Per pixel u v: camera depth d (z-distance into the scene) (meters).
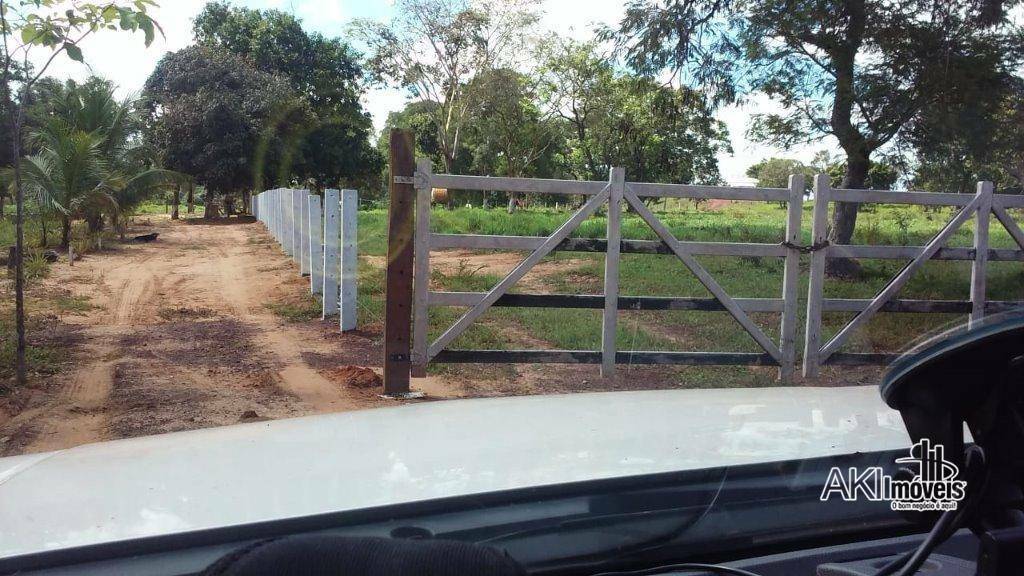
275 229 18.98
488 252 17.11
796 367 7.51
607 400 2.71
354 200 9.45
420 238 6.59
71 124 21.66
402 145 6.42
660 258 15.13
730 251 7.05
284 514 1.58
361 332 9.66
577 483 1.73
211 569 1.06
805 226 17.06
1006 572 1.29
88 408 6.36
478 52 27.81
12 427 5.81
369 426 2.35
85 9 5.73
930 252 7.34
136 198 21.69
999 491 1.35
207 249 19.19
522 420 2.39
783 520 1.80
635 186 6.84
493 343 8.55
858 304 7.26
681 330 9.26
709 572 1.63
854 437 2.14
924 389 1.38
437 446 2.08
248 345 8.92
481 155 36.56
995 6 11.35
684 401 2.65
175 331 9.75
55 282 13.94
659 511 1.76
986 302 7.44
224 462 1.96
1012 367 1.27
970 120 11.89
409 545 1.09
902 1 11.87
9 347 8.28
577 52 31.41
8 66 6.67
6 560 1.42
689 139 28.33
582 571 1.67
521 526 1.65
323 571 1.03
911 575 1.43
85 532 1.52
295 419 2.56
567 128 35.03
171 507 1.64
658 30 12.52
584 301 6.93
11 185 19.44
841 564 1.68
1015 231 7.43
